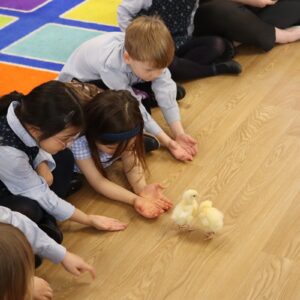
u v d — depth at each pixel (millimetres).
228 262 1457
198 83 2268
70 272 1384
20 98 1431
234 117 2037
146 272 1438
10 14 2855
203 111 2080
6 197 1453
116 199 1672
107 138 1525
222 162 1816
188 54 2318
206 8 2391
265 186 1708
